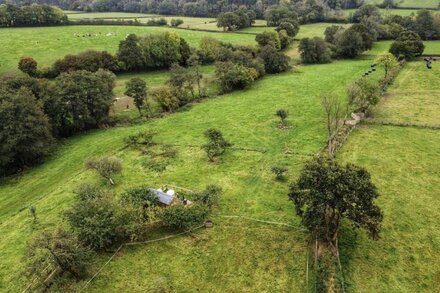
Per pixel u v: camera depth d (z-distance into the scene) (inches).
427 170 2160.4
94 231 1596.9
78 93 3036.4
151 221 1729.8
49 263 1560.0
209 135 2491.4
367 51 5290.4
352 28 5142.7
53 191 2207.2
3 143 2459.4
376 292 1396.4
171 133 2915.8
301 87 3838.6
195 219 1739.7
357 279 1451.8
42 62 4461.1
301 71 4515.3
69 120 3006.9
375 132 2672.2
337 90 3627.0
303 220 1588.3
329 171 1515.7
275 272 1510.8
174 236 1731.1
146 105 3565.5
